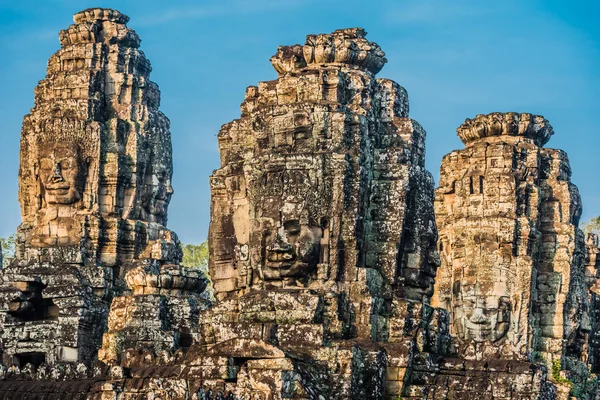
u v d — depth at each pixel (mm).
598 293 75938
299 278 53094
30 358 60938
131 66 66812
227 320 52469
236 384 48219
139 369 50562
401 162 54844
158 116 66750
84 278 62312
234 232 55219
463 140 68625
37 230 64250
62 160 64188
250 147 55531
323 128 53531
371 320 52500
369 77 55719
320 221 53031
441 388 51844
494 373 52125
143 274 58375
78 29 66562
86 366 53531
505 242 64938
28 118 65500
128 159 65250
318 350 50469
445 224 66250
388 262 53938
